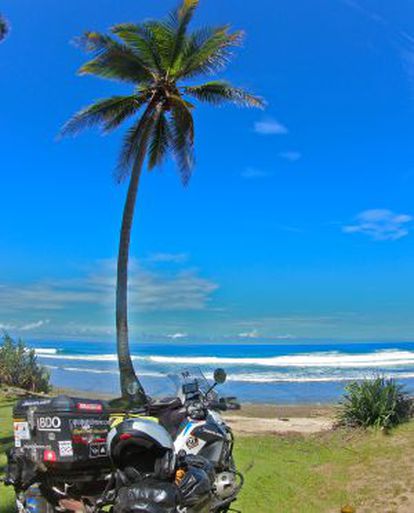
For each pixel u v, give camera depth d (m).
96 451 4.83
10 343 18.50
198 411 5.47
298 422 13.60
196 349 106.12
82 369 44.62
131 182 19.47
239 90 19.33
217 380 5.95
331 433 10.93
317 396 24.00
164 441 4.62
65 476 4.84
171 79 19.48
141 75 19.09
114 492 4.68
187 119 19.20
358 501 7.58
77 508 4.89
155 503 4.36
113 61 18.48
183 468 4.84
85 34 18.05
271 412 17.66
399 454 9.08
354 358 62.81
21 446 5.02
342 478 8.45
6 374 17.62
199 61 18.83
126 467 4.63
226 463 5.64
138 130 20.02
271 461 9.12
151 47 18.69
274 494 7.61
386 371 41.47
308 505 7.36
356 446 9.87
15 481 5.12
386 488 7.91
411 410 11.02
